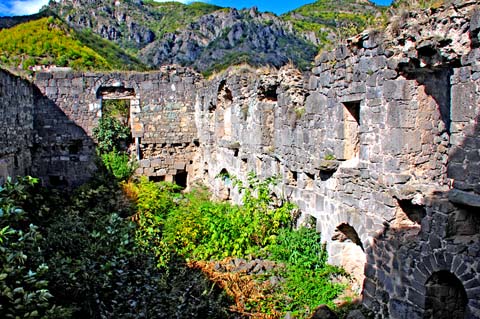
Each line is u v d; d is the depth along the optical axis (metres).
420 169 8.65
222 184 18.58
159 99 22.03
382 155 8.85
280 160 13.48
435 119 8.62
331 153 10.66
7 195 6.98
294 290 9.91
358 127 10.33
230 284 9.90
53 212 15.38
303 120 11.95
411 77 8.46
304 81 12.66
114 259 8.43
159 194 17.19
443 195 7.87
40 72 20.69
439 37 7.45
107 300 8.11
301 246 11.34
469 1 7.03
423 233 7.97
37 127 20.78
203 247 12.10
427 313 7.96
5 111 16.41
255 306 9.29
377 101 8.91
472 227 7.50
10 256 6.16
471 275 7.13
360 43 9.45
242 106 16.39
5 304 6.00
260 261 11.23
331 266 10.68
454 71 7.11
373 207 9.21
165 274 9.77
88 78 21.17
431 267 7.79
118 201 16.88
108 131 21.39
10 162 17.05
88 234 9.92
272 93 14.52
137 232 11.27
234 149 17.11
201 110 21.66
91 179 21.27
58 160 21.20
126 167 20.98
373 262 9.25
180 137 22.45
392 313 8.65
